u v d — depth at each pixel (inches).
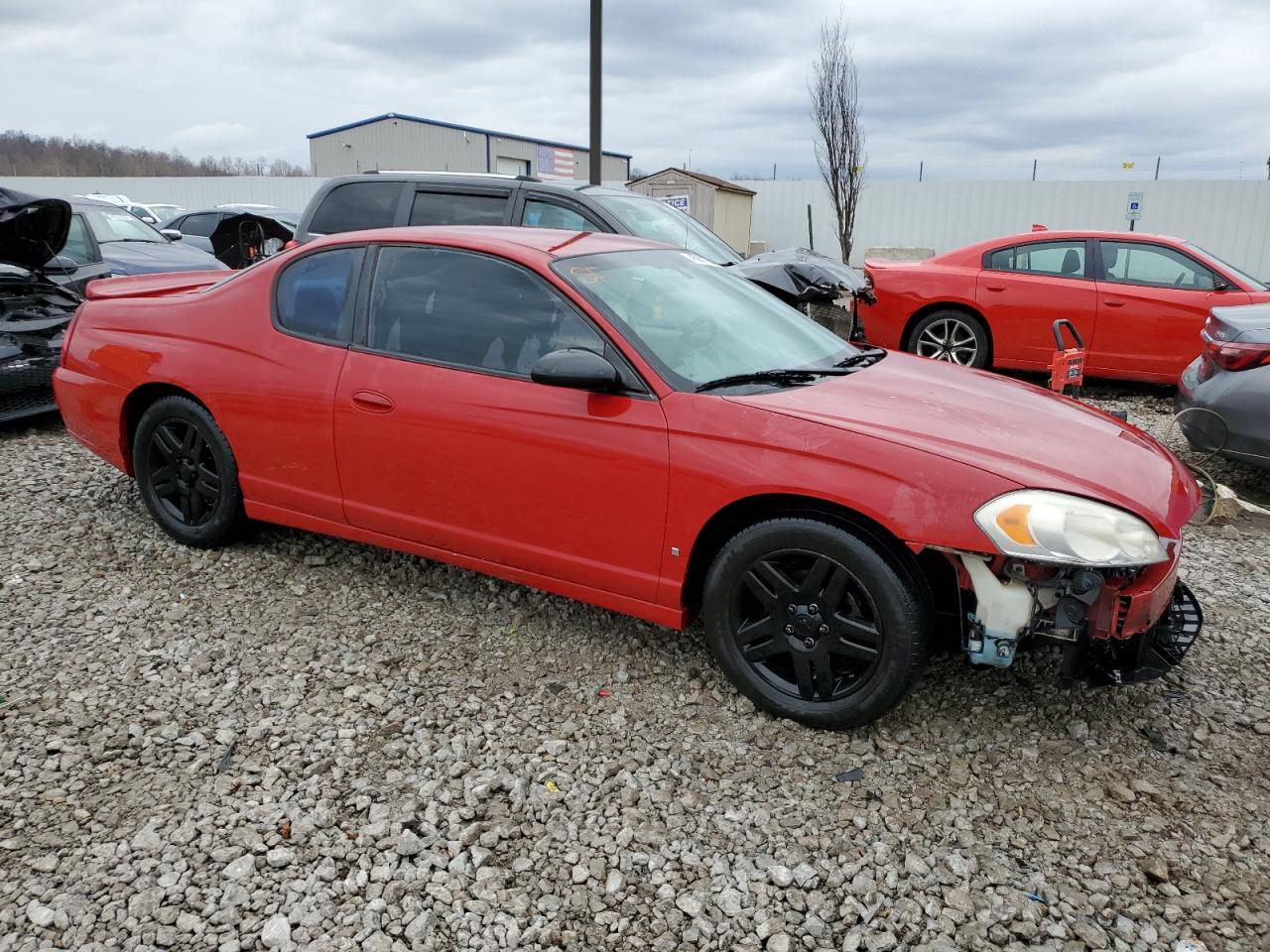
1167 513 107.6
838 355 148.0
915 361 153.5
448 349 136.3
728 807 105.7
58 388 177.5
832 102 848.9
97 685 126.3
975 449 109.5
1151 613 107.6
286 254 155.5
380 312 143.1
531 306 131.7
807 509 113.5
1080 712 124.3
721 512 117.7
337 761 111.8
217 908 89.0
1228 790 109.4
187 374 158.7
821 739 117.7
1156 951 86.2
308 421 146.6
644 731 119.5
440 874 94.4
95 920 87.1
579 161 1774.1
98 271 315.9
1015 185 871.1
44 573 159.8
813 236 947.3
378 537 147.5
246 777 108.0
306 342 148.2
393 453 139.2
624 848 98.9
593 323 126.5
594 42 382.0
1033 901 92.4
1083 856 98.7
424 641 140.9
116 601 150.5
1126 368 323.3
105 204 403.5
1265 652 142.3
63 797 103.6
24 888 90.6
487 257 136.5
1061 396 144.8
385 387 138.9
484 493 133.0
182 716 120.0
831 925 89.4
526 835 100.6
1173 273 318.3
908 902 92.0
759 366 132.7
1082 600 105.3
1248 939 87.6
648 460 119.3
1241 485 233.9
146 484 170.6
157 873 93.2
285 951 84.1
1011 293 332.8
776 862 97.3
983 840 101.0
